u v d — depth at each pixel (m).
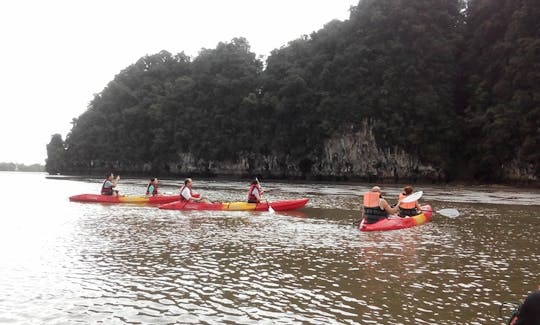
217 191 36.69
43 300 6.81
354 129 68.06
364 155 68.00
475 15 65.75
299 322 5.95
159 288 7.49
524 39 52.97
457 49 65.31
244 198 28.34
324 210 20.52
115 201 23.80
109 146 100.75
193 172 92.25
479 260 9.83
